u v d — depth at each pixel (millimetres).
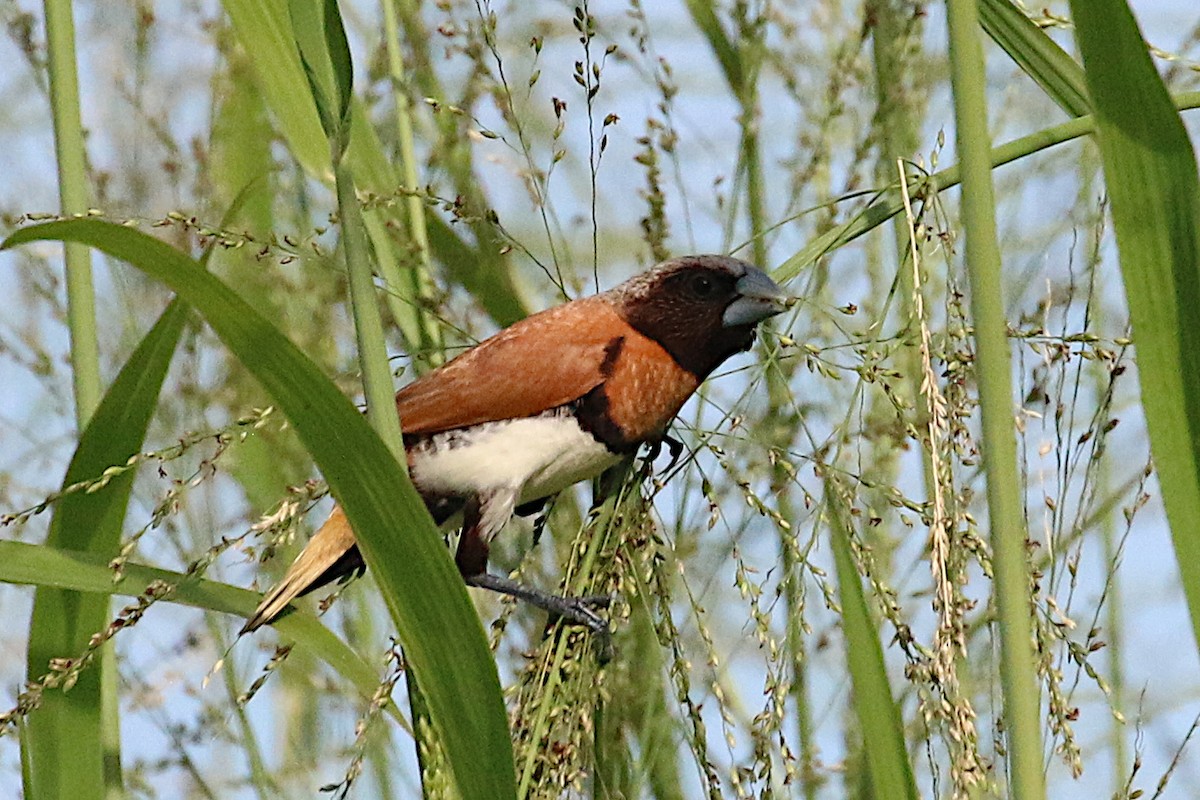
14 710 5641
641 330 7297
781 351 7410
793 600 6387
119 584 6102
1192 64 6391
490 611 7852
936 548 5301
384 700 5562
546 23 8508
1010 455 4812
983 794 5805
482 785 5105
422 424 7293
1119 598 7879
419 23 8383
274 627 6320
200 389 8164
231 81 8562
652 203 7582
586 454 7320
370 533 4969
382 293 8094
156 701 7855
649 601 6551
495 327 8297
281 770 7844
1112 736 7664
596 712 6711
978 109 4891
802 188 7875
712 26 8531
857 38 8289
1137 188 4785
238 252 8555
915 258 5605
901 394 7516
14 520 5809
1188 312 4844
